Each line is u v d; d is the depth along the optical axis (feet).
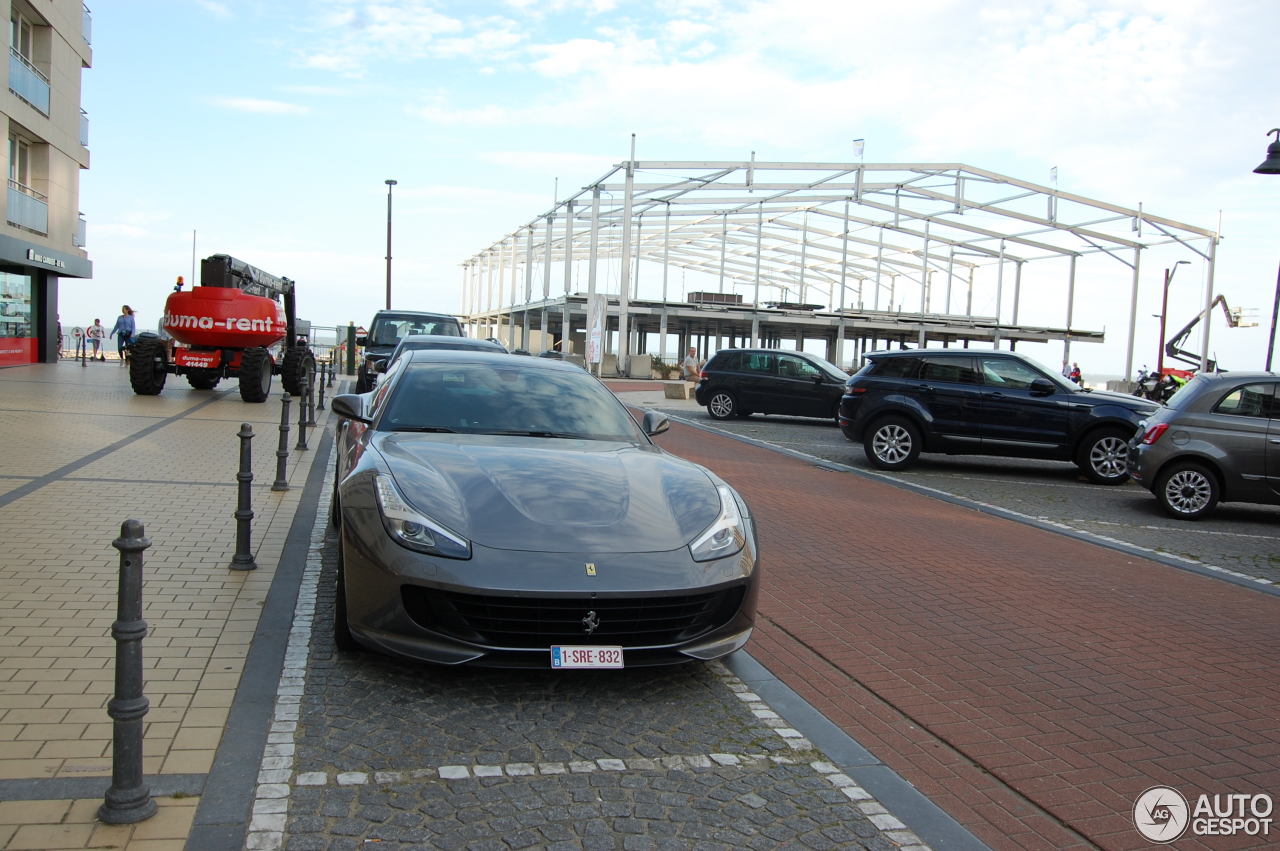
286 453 28.02
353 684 13.38
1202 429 31.96
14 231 75.51
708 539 13.76
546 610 12.42
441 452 15.17
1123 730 13.35
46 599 15.98
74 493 25.02
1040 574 22.77
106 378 69.92
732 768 11.50
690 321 182.91
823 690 14.37
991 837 10.21
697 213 151.33
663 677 14.51
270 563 19.56
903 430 40.91
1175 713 14.10
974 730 13.08
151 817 9.43
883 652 16.25
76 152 88.12
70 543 19.79
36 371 73.72
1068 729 13.29
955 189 130.11
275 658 14.20
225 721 11.87
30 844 8.76
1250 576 24.09
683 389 86.43
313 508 25.61
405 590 12.55
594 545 12.94
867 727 13.04
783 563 22.34
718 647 13.44
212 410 50.08
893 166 126.00
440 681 13.71
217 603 16.65
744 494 32.01
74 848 8.75
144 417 44.19
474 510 13.29
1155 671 16.01
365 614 12.94
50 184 82.33
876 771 11.68
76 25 87.40
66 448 32.83
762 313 154.92
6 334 79.66
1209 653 17.19
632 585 12.51
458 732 12.02
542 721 12.55
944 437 40.52
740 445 49.24
